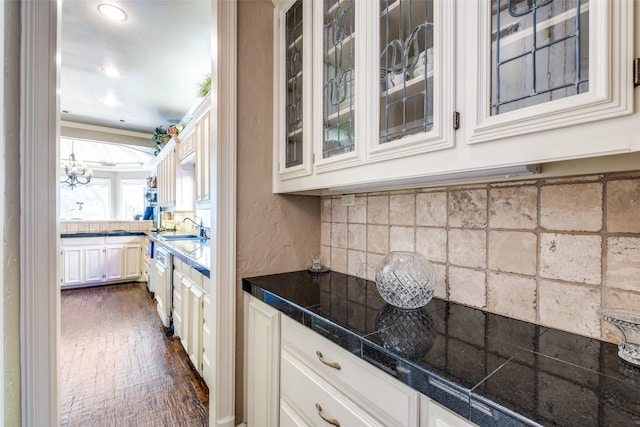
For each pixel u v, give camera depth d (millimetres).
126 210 6914
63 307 3648
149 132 5215
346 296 1190
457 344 770
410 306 1024
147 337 2766
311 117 1304
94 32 2414
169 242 3119
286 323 1171
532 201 899
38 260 1007
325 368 962
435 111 825
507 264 957
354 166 1103
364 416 810
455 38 781
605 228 767
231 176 1425
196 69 3018
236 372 1459
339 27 1198
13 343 959
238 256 1457
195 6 2111
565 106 589
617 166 715
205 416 1698
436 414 640
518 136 669
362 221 1468
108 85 3373
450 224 1113
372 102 1022
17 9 967
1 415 909
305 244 1669
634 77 518
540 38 644
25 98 978
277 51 1515
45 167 1017
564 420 488
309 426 1034
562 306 842
